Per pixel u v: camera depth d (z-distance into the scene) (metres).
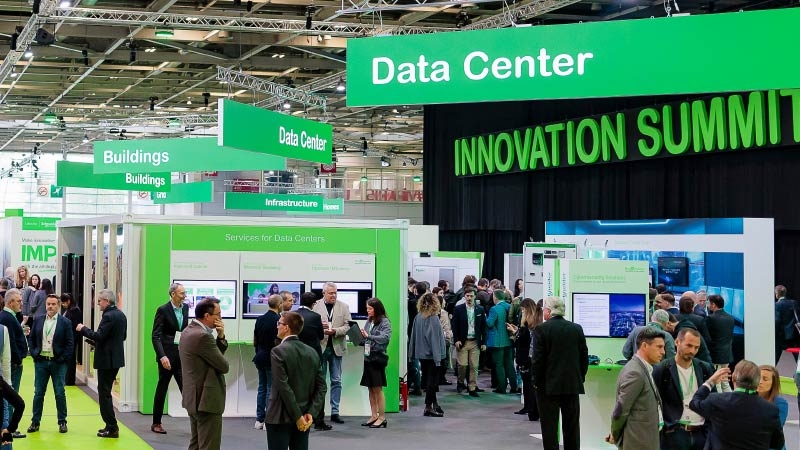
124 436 8.52
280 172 33.44
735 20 4.82
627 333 8.34
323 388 6.04
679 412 5.53
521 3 15.00
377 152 33.41
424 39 5.36
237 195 21.28
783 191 12.83
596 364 8.09
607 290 8.33
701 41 4.89
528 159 17.75
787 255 13.03
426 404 10.02
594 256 13.32
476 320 11.59
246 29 14.94
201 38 16.97
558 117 17.41
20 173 37.47
